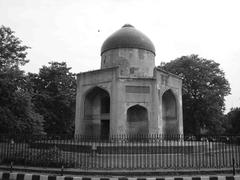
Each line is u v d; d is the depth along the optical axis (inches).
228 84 1363.2
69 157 483.8
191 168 415.5
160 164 454.9
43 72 1376.7
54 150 477.4
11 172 397.4
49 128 1360.7
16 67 870.4
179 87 916.0
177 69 1326.3
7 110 759.1
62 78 1381.6
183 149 554.9
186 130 1364.4
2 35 904.9
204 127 1364.4
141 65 885.2
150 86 806.5
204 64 1344.7
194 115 1296.8
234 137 481.1
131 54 886.4
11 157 458.6
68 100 1360.7
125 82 799.1
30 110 870.4
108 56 908.6
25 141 495.8
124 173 390.9
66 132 1395.2
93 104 917.8
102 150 524.4
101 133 892.0
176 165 449.7
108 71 822.5
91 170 403.9
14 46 912.9
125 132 765.3
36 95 1282.0
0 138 494.0
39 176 372.5
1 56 887.7
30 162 440.8
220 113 1338.6
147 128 785.6
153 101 796.0
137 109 835.4
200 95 1295.5
